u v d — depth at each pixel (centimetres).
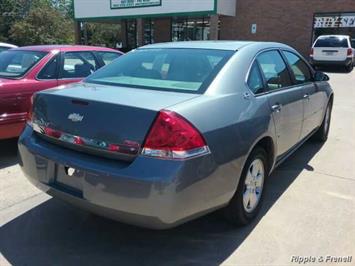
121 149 287
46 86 579
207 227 366
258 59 400
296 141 481
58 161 314
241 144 326
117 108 296
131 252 329
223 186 312
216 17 2333
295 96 454
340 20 2308
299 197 431
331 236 351
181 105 297
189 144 281
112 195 285
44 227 368
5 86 527
